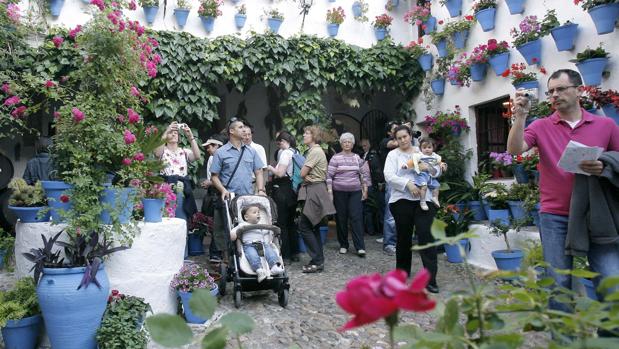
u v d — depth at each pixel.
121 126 4.13
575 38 5.63
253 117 9.06
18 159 7.44
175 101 7.52
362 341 3.68
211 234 6.72
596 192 2.73
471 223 6.38
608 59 5.18
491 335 1.14
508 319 1.18
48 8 6.93
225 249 5.54
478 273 1.31
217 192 5.70
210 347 1.01
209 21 7.88
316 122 8.32
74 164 3.67
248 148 5.63
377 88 8.78
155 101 7.39
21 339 3.47
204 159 8.41
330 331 3.90
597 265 2.81
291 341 3.69
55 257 3.42
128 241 3.74
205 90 7.68
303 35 8.16
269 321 4.16
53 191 3.76
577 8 5.62
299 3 8.55
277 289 4.66
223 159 5.50
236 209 4.99
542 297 1.22
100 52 3.99
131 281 3.91
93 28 3.97
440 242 1.14
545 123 3.12
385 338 3.72
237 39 7.80
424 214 4.75
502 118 7.36
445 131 7.95
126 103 4.45
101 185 3.74
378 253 7.12
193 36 7.58
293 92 8.23
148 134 4.63
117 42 4.00
